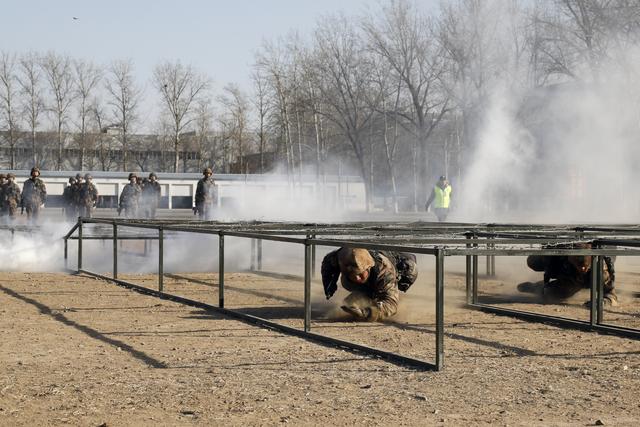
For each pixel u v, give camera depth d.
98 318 10.45
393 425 5.56
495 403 6.15
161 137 107.38
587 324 9.78
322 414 5.83
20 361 7.66
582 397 6.34
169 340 8.85
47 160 99.25
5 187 30.05
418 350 8.30
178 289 13.78
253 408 5.99
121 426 5.54
